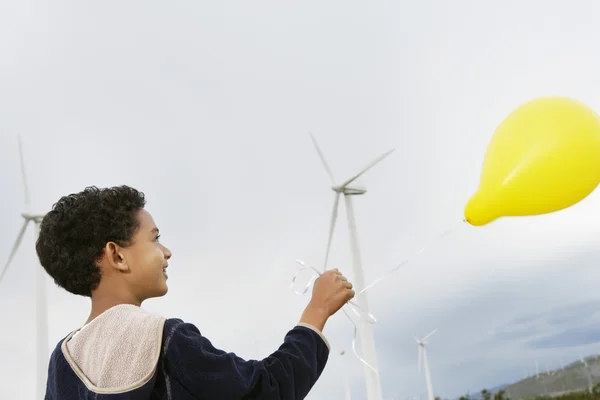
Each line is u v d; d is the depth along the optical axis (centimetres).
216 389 207
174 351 209
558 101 302
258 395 213
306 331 239
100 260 236
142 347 209
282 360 224
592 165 285
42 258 241
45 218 242
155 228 248
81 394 210
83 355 218
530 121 296
